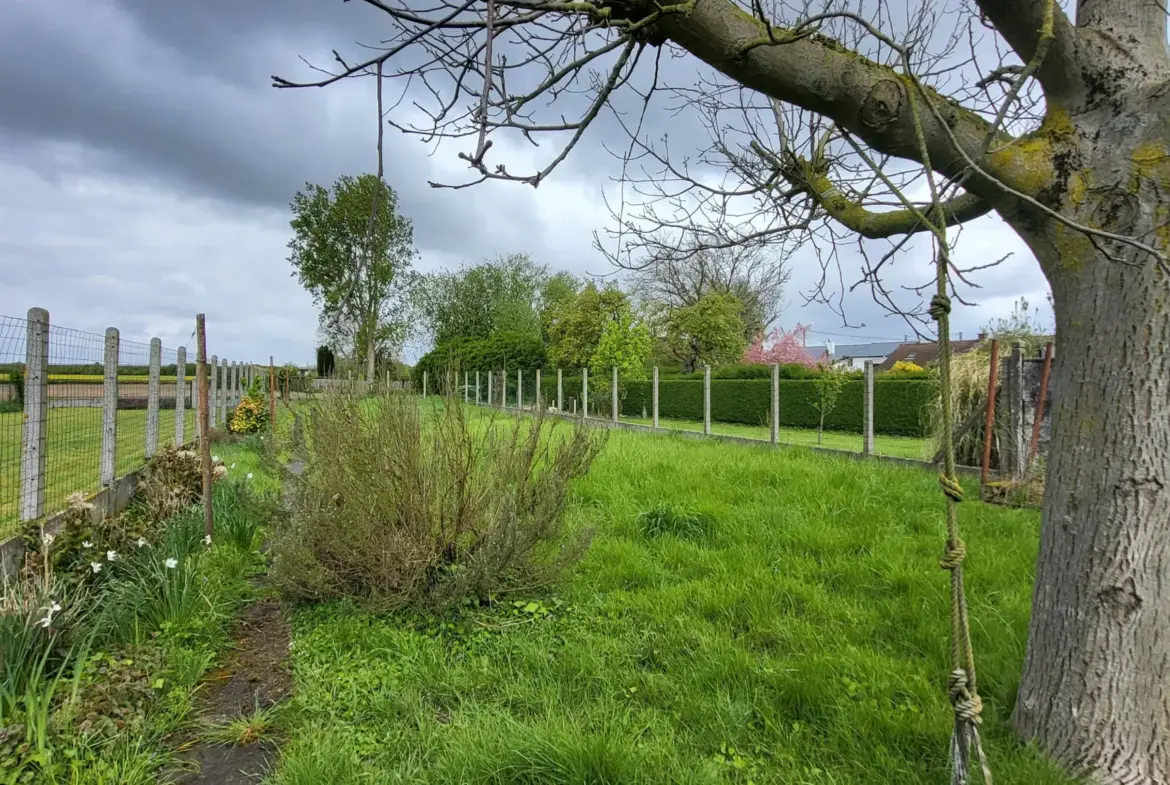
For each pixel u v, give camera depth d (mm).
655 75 2504
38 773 2541
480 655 3582
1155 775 2295
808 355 32219
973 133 2324
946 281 1829
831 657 3330
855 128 2293
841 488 7066
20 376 4867
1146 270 2273
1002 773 2357
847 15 1772
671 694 3096
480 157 1508
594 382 23484
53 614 3430
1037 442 7664
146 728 2904
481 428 4918
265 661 3760
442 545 4316
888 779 2469
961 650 2010
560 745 2559
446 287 54250
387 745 2766
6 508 4953
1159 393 2291
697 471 8039
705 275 33156
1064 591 2477
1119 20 2355
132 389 8266
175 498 6445
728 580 4465
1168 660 2316
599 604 4176
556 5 1824
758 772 2562
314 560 4211
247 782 2633
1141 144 2266
